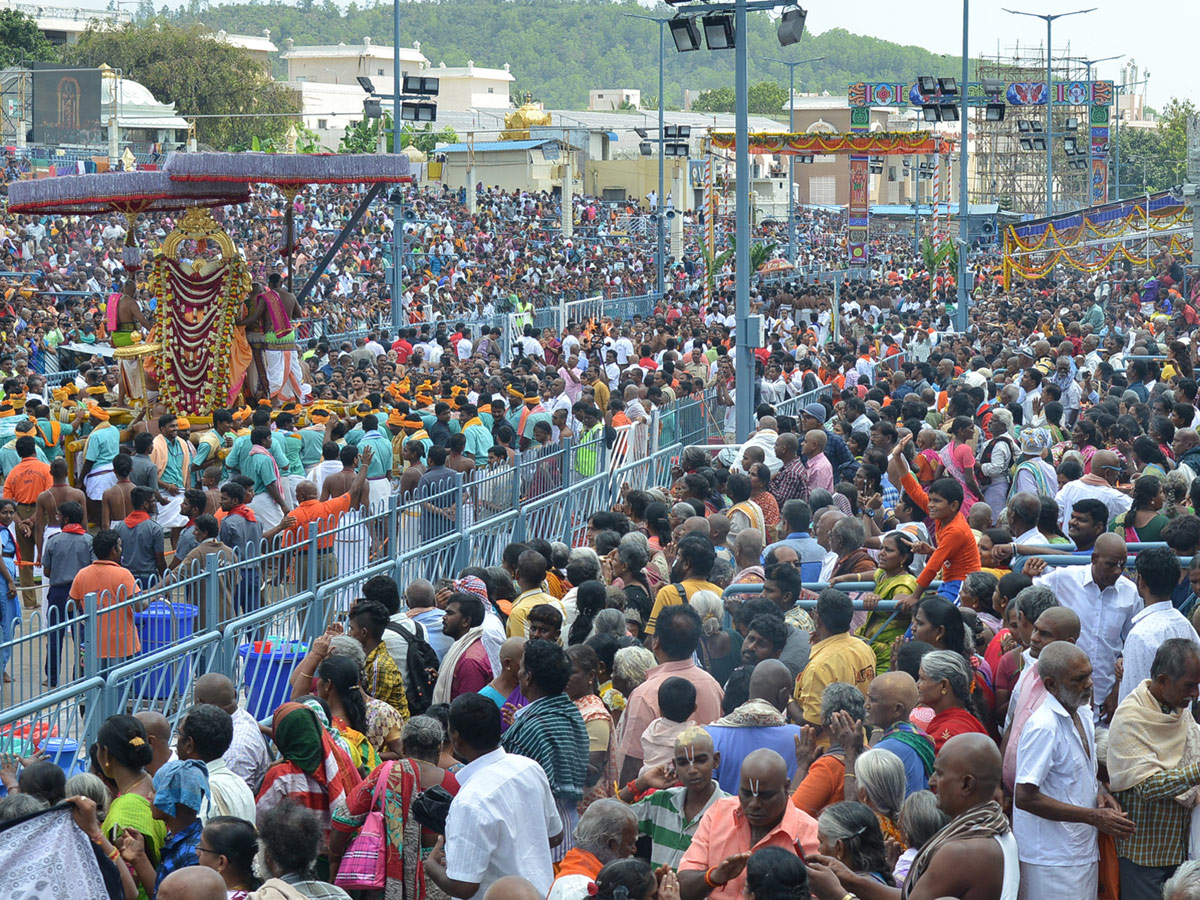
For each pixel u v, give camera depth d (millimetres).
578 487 15180
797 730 6758
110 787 6875
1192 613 7711
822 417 13953
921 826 5500
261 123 89875
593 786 7023
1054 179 91312
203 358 18828
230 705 7461
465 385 20141
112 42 89000
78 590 10055
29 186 18578
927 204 82188
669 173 80938
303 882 5711
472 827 5930
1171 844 6020
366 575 11266
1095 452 11828
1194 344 23094
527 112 83312
